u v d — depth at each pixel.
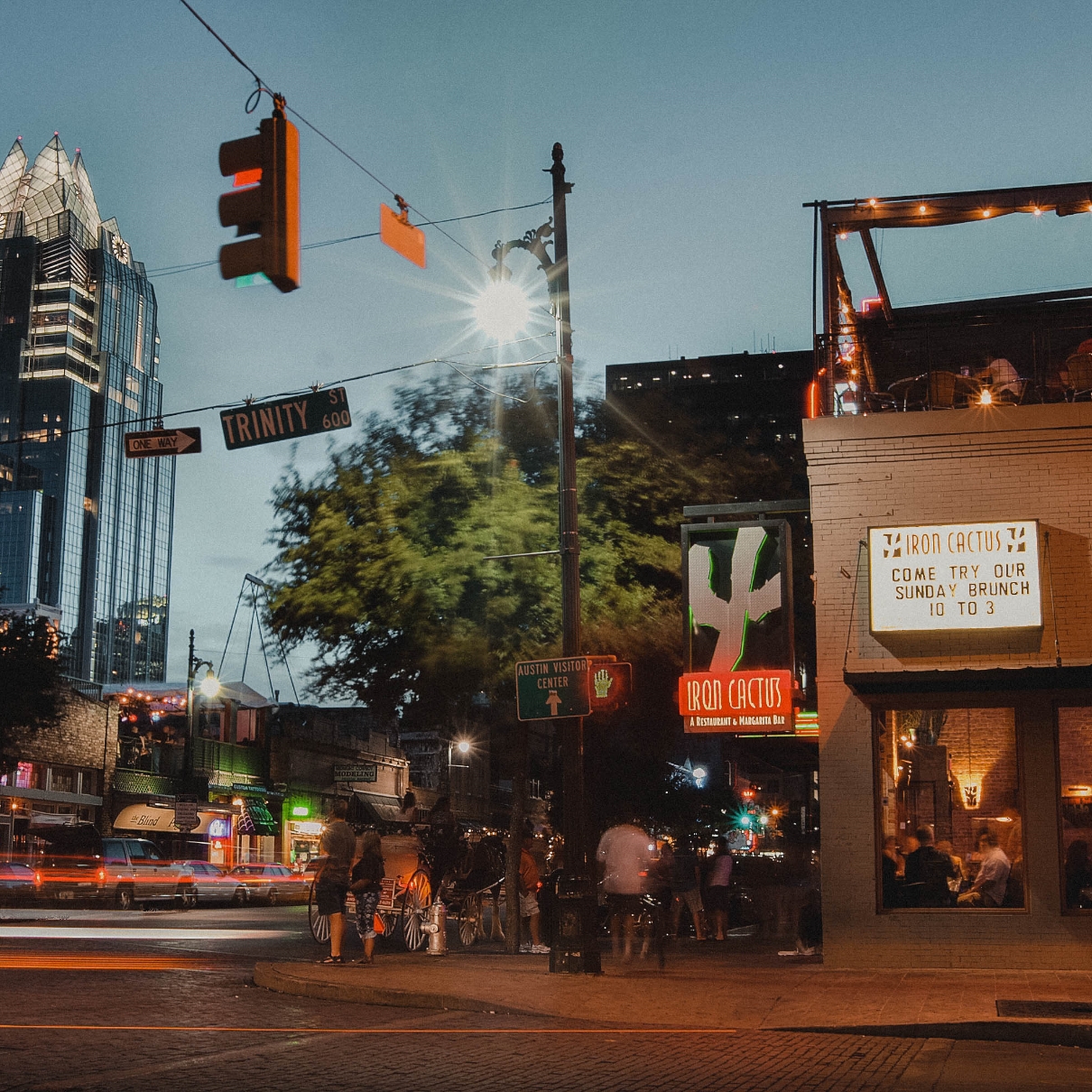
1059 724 15.20
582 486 20.20
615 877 16.73
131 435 15.45
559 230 15.91
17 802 41.47
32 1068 8.43
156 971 15.15
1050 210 17.42
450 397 19.97
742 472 21.84
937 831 15.29
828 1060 9.34
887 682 14.86
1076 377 16.39
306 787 60.16
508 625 19.06
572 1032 10.66
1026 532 15.33
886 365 18.20
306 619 19.78
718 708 16.23
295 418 14.62
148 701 54.34
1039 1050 9.85
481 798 79.75
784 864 30.20
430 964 15.38
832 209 17.50
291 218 8.68
